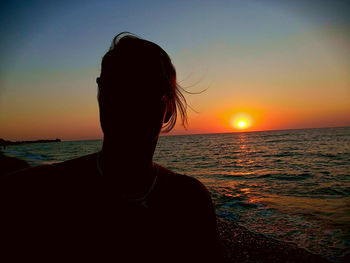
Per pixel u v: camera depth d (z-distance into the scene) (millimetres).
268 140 58906
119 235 507
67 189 507
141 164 554
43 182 512
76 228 483
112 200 522
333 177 11828
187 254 584
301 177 12188
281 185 10234
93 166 546
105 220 504
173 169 17688
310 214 6016
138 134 528
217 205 6996
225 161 22141
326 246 4156
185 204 628
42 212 475
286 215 5965
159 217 565
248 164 19125
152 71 534
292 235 4660
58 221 478
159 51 592
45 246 458
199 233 627
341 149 27844
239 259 3699
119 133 525
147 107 526
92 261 477
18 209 466
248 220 5602
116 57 533
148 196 572
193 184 702
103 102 535
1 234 442
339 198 7668
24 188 495
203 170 16500
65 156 36875
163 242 552
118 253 496
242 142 59156
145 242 530
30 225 462
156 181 609
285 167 16453
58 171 538
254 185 10383
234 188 9711
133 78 514
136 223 531
